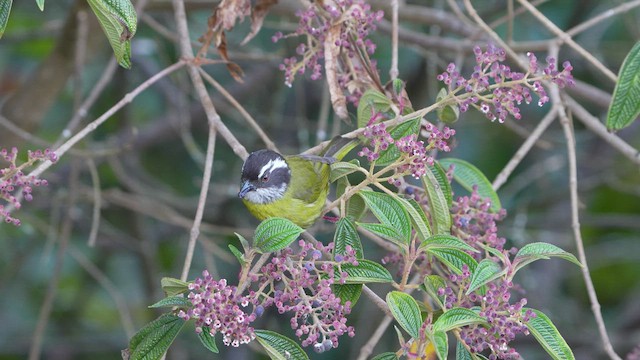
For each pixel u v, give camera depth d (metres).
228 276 14.82
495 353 5.90
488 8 13.98
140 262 14.41
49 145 9.29
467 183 7.64
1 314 14.83
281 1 11.17
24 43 14.38
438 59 11.70
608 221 14.88
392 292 5.73
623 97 6.95
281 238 5.79
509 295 5.77
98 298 15.38
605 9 14.34
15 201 6.33
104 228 13.81
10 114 11.71
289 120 14.69
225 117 14.88
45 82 11.56
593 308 7.46
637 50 6.90
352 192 6.41
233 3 7.89
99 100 14.60
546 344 5.71
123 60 6.02
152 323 6.04
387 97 7.62
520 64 8.40
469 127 15.16
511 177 15.46
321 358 14.69
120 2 5.61
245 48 13.96
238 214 14.59
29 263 15.10
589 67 14.08
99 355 15.07
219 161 14.20
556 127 15.41
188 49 8.09
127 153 13.69
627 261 15.74
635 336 14.39
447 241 5.95
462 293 6.03
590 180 14.92
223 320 5.63
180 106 13.02
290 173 8.48
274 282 6.49
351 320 14.70
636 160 8.68
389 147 6.66
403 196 6.62
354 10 7.58
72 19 11.01
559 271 15.65
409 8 11.47
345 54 7.82
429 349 6.30
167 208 12.69
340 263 5.95
